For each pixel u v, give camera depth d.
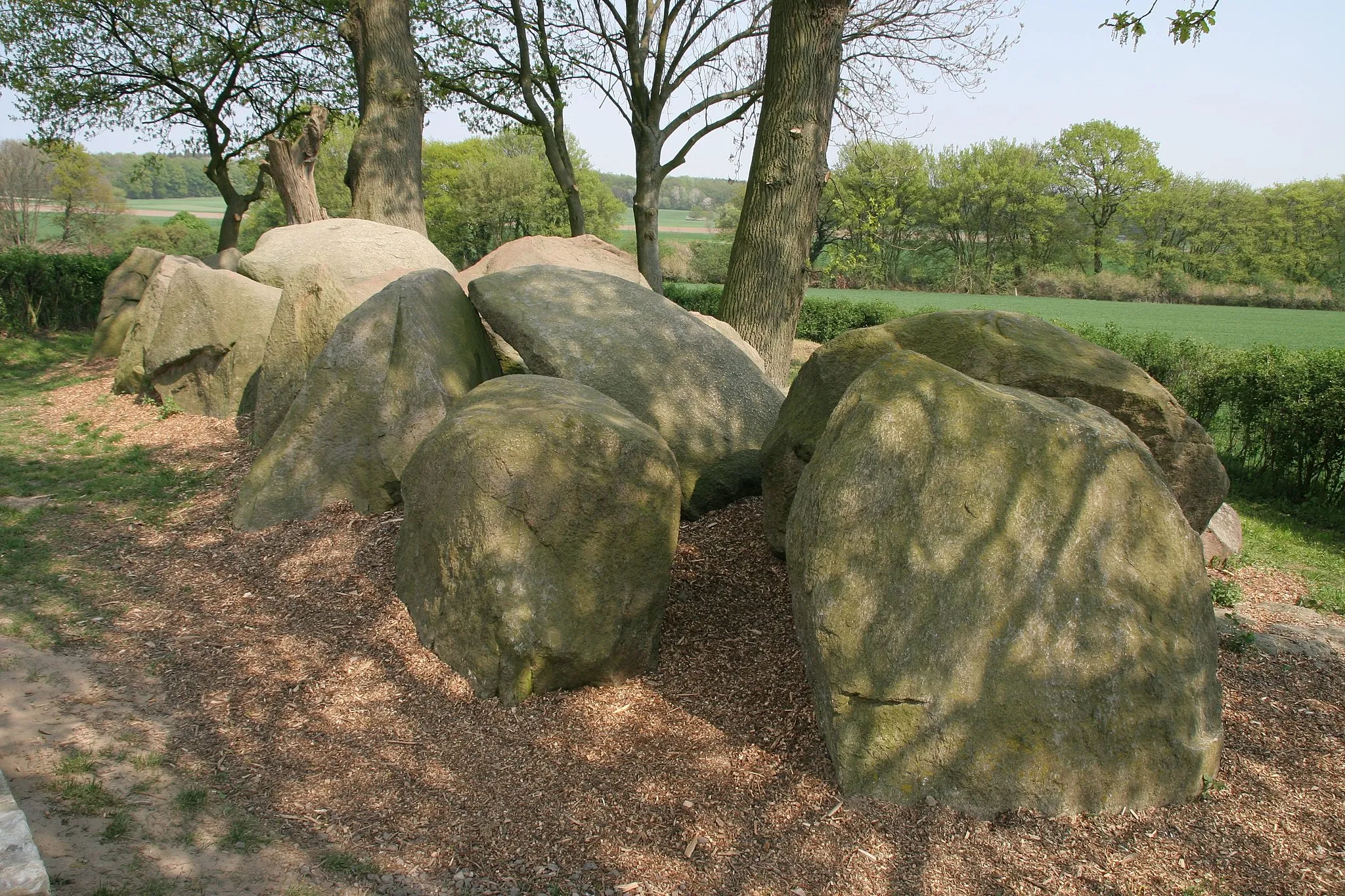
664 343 7.47
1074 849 3.56
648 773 4.09
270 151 14.22
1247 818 3.78
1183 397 11.92
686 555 6.15
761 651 4.96
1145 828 3.69
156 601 5.77
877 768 3.78
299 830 3.67
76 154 41.44
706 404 7.24
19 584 5.89
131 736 4.24
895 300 48.16
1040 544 3.94
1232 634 5.43
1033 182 54.88
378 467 6.80
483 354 8.07
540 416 4.91
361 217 14.77
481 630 4.67
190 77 22.61
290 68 23.39
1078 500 4.00
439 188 55.38
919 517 3.96
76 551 6.53
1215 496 5.78
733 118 20.47
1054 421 4.12
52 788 3.76
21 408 11.26
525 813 3.82
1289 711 4.64
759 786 3.95
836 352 5.73
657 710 4.57
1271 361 10.79
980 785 3.73
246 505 6.85
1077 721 3.76
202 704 4.59
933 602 3.86
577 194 21.98
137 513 7.34
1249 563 7.50
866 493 4.00
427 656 4.97
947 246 58.66
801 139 10.31
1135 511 4.06
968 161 56.38
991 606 3.85
